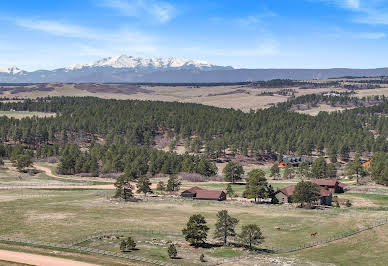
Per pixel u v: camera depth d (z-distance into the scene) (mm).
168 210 124812
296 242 94062
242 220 114125
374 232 100062
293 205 135625
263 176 141500
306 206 133375
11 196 139750
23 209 119250
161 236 96188
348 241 94188
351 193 158750
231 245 91062
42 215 112562
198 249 87750
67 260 77438
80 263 75938
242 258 82312
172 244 82812
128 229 100438
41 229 98875
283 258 83062
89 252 82875
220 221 92438
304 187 131250
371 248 89375
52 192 151500
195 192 146875
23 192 148750
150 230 100250
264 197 141875
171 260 79562
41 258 78125
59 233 95812
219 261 79812
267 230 104125
